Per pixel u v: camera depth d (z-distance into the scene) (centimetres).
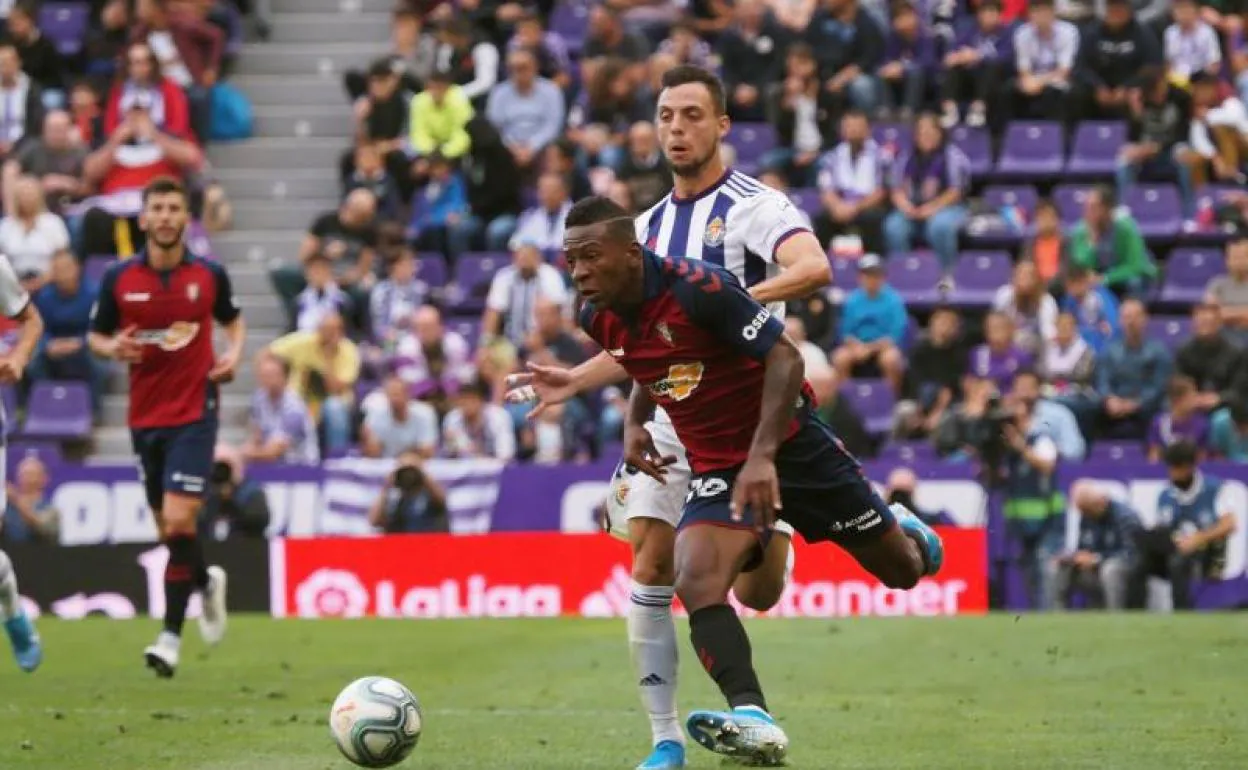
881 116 5916
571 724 2470
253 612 4447
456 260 5756
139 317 3148
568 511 4578
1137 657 3247
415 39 6266
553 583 4416
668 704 2041
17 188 5569
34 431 5369
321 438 5088
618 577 4403
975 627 3781
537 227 5619
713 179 2162
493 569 4425
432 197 5850
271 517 4644
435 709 2645
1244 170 5878
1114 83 6094
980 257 5559
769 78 6128
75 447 5412
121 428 5512
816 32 6094
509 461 4844
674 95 2144
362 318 5506
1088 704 2669
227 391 5803
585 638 3691
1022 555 4428
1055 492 4438
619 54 6091
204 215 5991
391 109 6025
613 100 5878
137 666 3241
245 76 6588
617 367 2092
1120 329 5181
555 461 4900
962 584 4353
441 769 2050
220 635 3394
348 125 6462
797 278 2062
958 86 6094
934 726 2433
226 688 2916
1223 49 6222
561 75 6100
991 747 2227
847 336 5288
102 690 2883
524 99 5916
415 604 4428
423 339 5172
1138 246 5462
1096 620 3884
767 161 5809
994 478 4441
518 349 5244
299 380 5188
